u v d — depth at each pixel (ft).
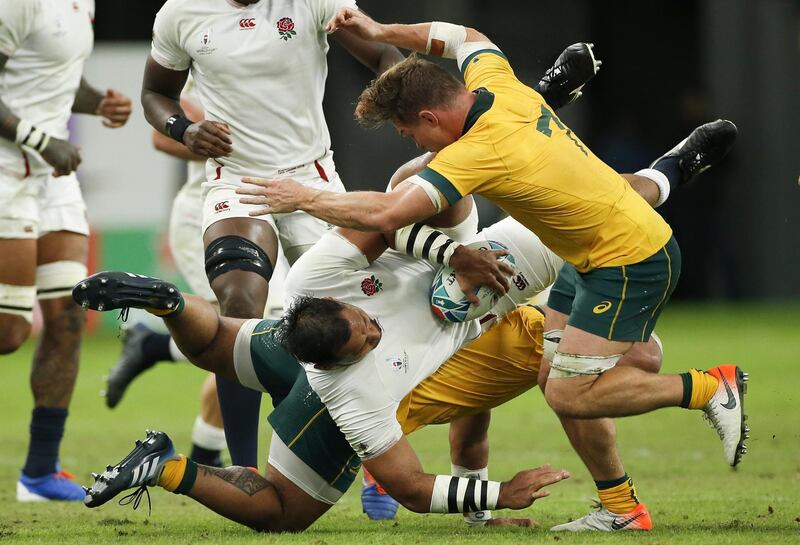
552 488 82.07
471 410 67.00
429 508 61.31
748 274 228.02
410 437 107.34
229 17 75.05
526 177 60.23
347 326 59.82
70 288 84.58
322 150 78.07
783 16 223.10
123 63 175.22
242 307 70.95
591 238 61.72
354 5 76.02
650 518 65.10
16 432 113.91
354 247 63.41
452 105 60.90
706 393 61.52
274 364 65.51
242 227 73.97
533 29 223.51
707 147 70.79
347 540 60.08
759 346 167.73
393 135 205.98
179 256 98.27
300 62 75.77
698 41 247.91
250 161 76.13
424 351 63.46
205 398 87.30
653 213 63.10
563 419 64.54
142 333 98.78
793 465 89.30
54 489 81.51
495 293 63.46
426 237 62.95
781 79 223.71
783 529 62.59
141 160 177.06
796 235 226.17
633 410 61.82
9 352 85.20
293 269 64.69
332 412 61.57
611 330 61.82
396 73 61.72
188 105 91.91
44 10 83.51
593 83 248.32
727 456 62.03
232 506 62.44
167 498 80.23
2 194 83.05
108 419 119.96
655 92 249.75
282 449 63.26
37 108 84.79
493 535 62.03
